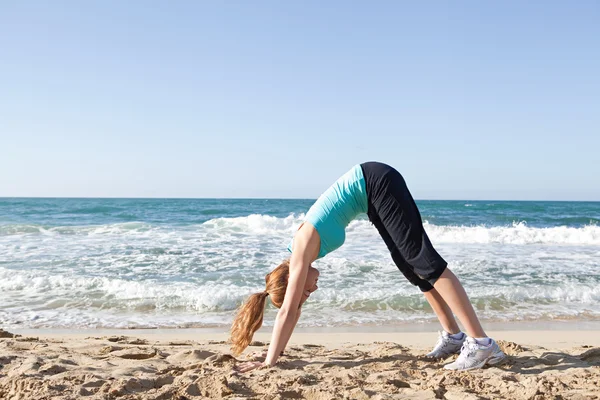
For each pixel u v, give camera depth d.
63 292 7.56
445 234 15.54
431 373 3.14
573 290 7.77
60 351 4.05
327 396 2.63
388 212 3.02
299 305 3.38
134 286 7.70
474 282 8.48
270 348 3.27
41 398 2.64
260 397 2.64
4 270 8.86
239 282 8.28
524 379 2.90
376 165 3.11
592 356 3.62
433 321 6.28
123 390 2.79
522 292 7.66
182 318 6.43
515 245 13.98
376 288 7.90
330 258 10.35
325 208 3.05
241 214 29.67
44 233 15.57
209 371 3.21
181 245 12.52
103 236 14.63
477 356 3.19
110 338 4.87
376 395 2.61
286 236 15.02
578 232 15.47
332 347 4.59
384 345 4.27
